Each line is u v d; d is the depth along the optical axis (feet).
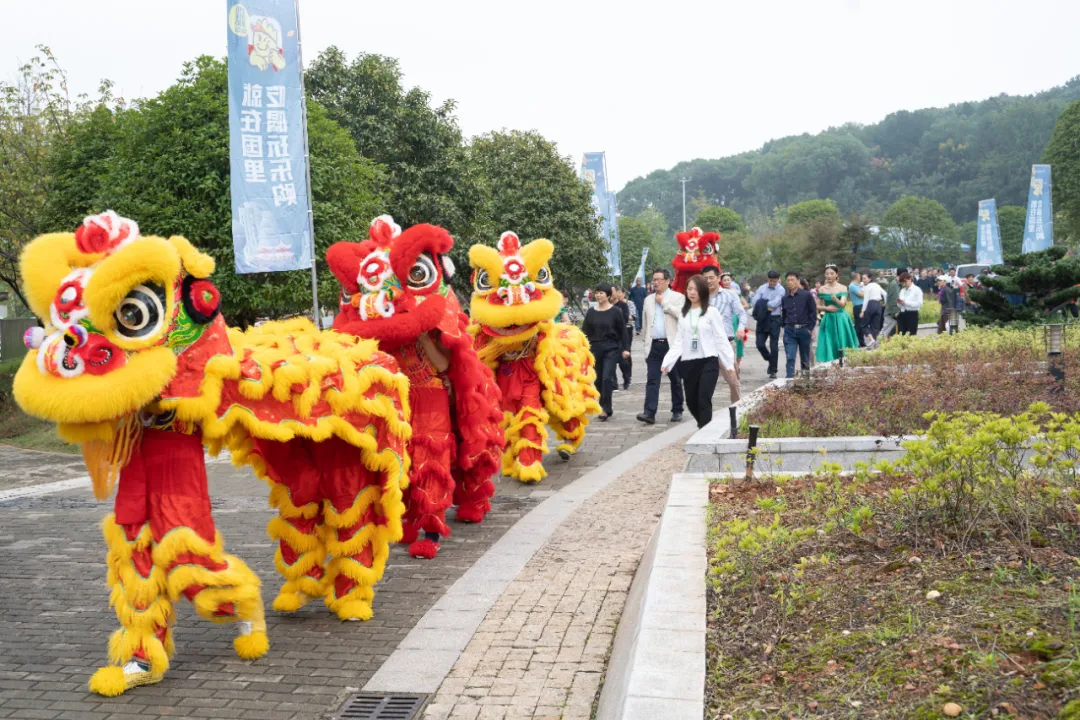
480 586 20.07
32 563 23.61
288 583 19.21
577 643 16.83
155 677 15.78
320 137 53.36
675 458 33.14
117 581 15.87
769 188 515.09
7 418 53.42
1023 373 33.32
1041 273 49.83
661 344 43.37
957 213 424.05
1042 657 11.16
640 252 202.49
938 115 527.40
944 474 16.15
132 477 15.71
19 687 15.84
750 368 66.85
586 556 21.91
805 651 12.55
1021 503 16.31
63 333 14.32
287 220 37.04
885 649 12.10
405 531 23.63
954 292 82.64
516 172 107.96
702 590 14.92
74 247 14.83
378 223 22.97
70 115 68.80
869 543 16.29
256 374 16.28
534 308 29.09
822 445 25.29
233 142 36.14
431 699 14.93
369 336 21.98
